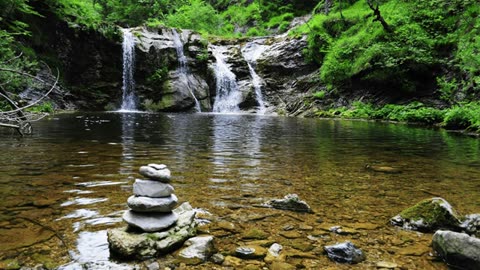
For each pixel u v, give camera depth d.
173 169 5.75
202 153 7.38
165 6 40.88
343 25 27.80
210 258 2.66
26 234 3.00
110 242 2.73
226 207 3.88
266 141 9.68
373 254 2.79
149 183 3.03
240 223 3.41
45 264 2.49
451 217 3.29
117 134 10.38
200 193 4.39
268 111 26.50
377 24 23.73
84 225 3.22
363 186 4.93
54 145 7.89
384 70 20.52
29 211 3.57
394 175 5.66
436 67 19.19
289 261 2.64
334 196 4.42
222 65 28.83
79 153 6.93
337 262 2.64
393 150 8.41
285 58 28.73
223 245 2.90
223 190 4.55
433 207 3.41
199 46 28.62
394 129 14.09
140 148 7.80
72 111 21.17
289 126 14.89
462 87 16.84
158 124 14.47
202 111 26.77
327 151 8.09
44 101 19.17
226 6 50.72
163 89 25.81
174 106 25.44
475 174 5.79
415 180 5.33
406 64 19.75
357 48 23.23
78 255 2.63
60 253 2.66
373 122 17.86
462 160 7.13
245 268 2.52
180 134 10.94
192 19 39.50
